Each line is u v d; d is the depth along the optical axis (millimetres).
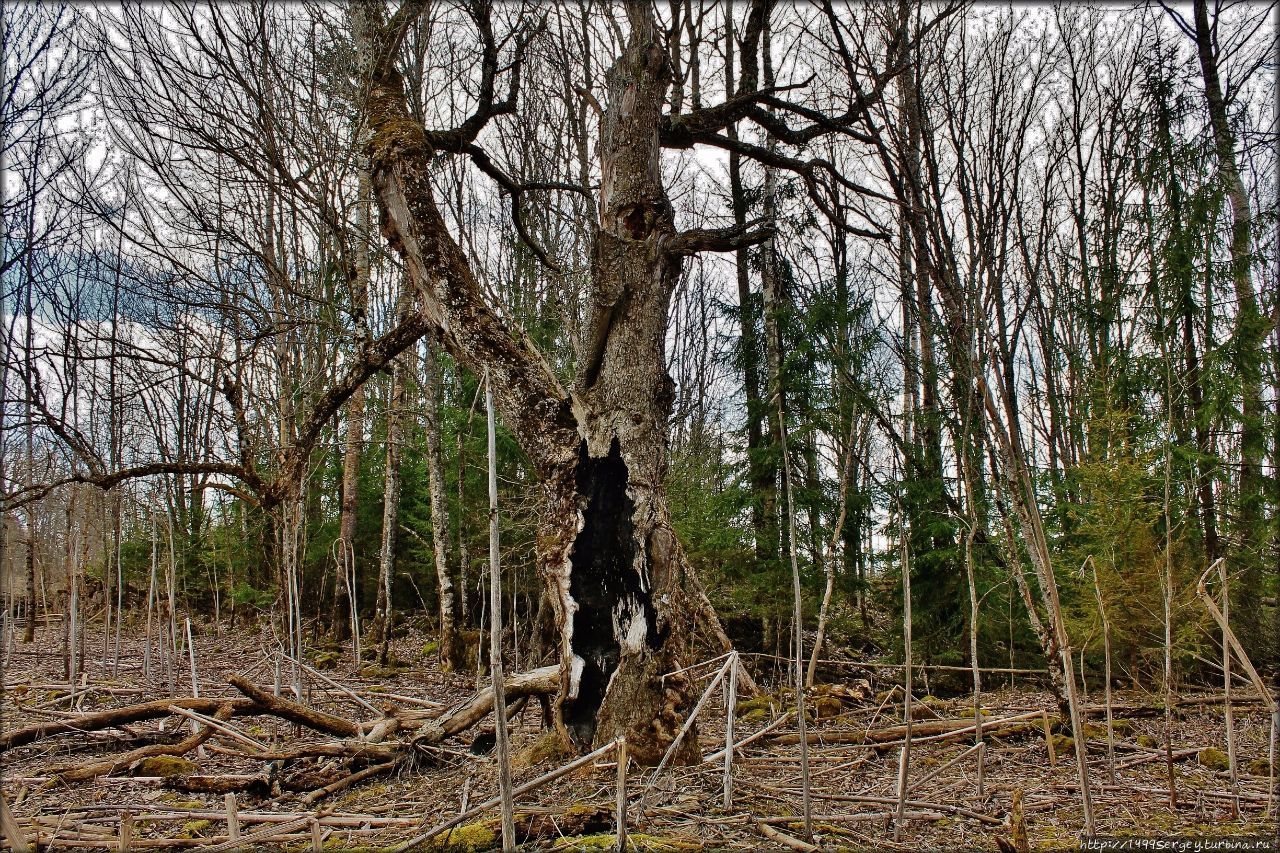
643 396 5004
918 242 6934
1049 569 3326
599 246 5180
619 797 3014
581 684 4625
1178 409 8867
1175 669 7242
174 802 4281
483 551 13117
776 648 9430
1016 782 4398
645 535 4758
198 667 10141
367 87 5930
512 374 5164
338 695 7832
